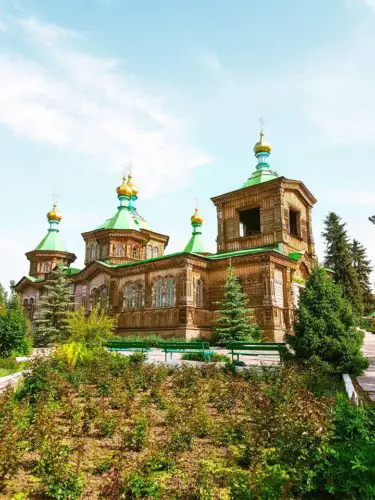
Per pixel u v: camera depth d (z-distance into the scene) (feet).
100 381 44.19
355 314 50.49
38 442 24.66
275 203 116.98
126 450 26.73
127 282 119.65
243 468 22.80
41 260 168.66
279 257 105.60
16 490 20.77
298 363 47.88
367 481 17.46
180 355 78.64
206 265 111.04
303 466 19.54
